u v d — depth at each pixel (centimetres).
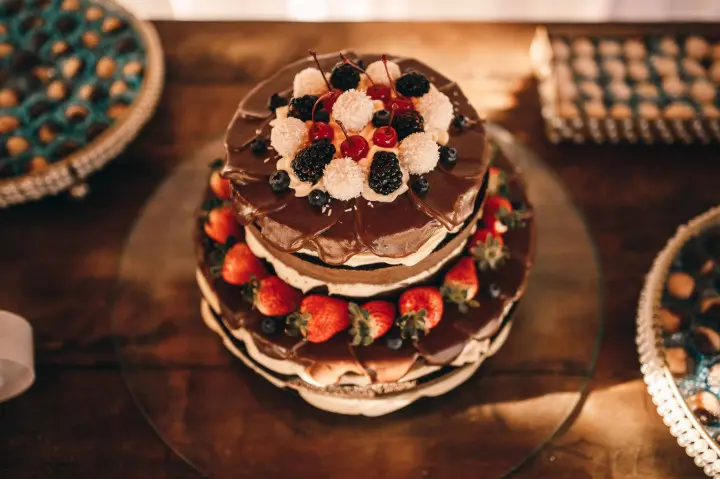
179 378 87
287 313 77
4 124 94
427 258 74
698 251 85
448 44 107
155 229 95
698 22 107
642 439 85
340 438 84
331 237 70
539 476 83
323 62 79
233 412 86
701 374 80
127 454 85
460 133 75
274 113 76
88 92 95
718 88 98
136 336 90
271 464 83
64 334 91
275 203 71
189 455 84
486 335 77
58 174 92
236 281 78
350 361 74
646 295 84
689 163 99
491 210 80
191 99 104
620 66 100
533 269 92
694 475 83
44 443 86
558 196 95
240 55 107
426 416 85
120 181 99
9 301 93
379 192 70
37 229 96
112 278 94
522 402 86
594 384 87
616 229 96
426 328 75
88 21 100
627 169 99
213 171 85
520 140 101
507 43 107
